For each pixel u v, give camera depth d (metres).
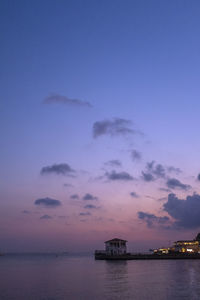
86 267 123.44
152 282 67.06
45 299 49.78
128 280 71.88
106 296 51.50
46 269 121.19
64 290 58.62
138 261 148.00
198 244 176.88
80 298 50.19
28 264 170.88
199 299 47.66
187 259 157.38
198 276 76.50
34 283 70.56
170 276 77.38
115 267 112.88
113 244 166.50
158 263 129.38
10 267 140.00
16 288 62.47
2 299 50.28
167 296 50.31
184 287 59.06
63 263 176.75
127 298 49.41
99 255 168.88
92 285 65.00
